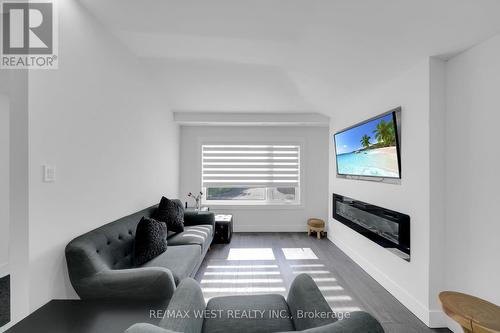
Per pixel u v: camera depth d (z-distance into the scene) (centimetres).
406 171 229
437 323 199
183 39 225
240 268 309
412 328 198
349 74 264
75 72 172
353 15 174
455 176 194
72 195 169
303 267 313
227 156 490
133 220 241
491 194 168
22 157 135
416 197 216
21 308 136
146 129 302
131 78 257
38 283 141
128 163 255
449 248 198
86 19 183
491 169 168
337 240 396
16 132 134
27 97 135
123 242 209
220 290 255
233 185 490
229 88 338
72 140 169
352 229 338
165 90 350
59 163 157
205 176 490
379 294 248
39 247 142
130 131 259
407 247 224
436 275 202
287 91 343
